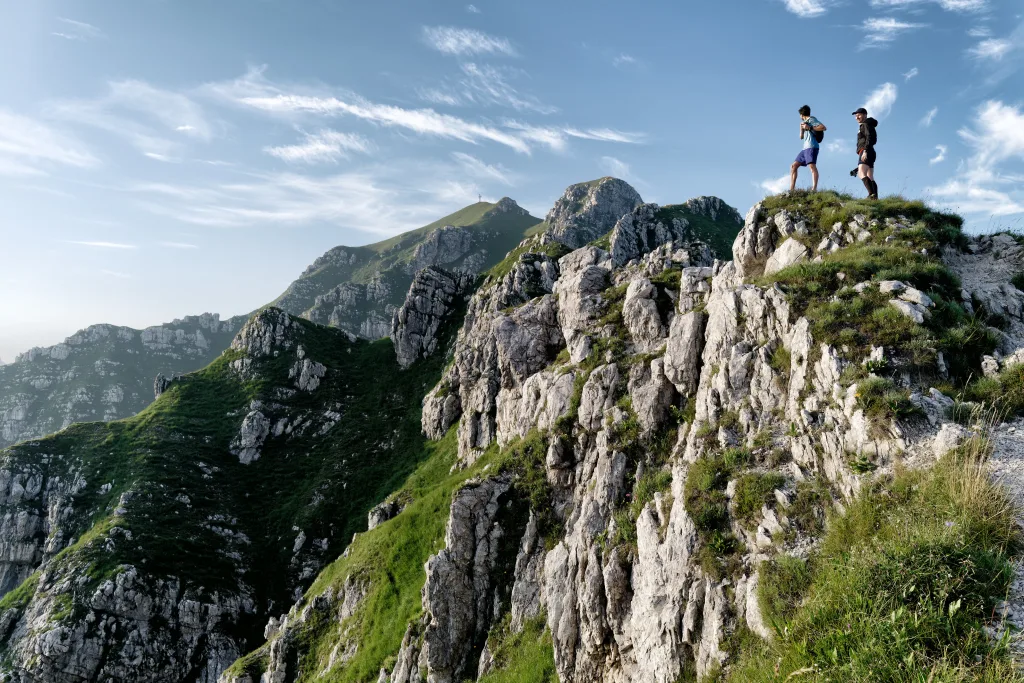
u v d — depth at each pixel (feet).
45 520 366.02
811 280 63.31
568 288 153.28
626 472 81.56
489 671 90.84
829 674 27.35
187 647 262.47
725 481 53.01
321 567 304.30
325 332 542.57
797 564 39.63
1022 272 57.82
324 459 383.24
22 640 253.85
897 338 50.01
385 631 125.18
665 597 52.65
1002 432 38.65
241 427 414.62
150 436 399.44
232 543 316.40
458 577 103.35
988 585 28.09
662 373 86.38
